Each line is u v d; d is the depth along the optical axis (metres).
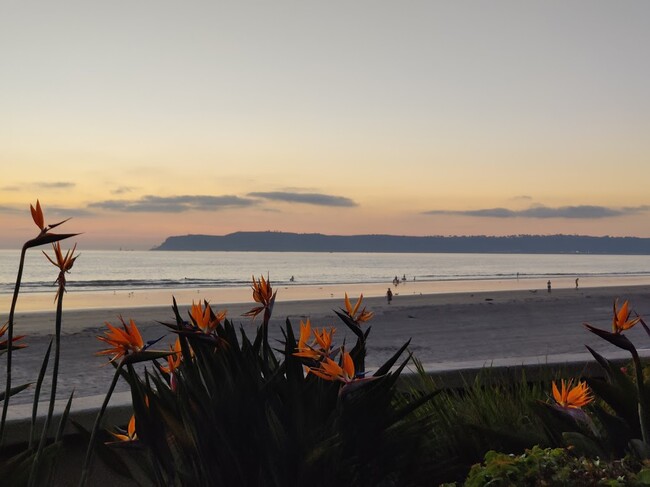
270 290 3.19
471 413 3.95
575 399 3.21
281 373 3.01
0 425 2.81
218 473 2.77
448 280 128.12
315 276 161.25
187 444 2.80
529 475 2.56
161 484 2.84
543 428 3.44
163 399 2.94
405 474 3.20
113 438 3.12
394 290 84.31
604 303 49.94
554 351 22.94
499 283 112.69
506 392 4.40
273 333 25.95
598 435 3.27
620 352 6.06
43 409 3.95
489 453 2.69
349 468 2.85
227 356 2.86
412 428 3.12
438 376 4.82
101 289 84.00
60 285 2.66
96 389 14.98
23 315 36.66
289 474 2.77
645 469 2.46
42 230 2.50
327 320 33.94
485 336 27.27
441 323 33.12
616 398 3.16
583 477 2.51
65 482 3.83
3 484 2.67
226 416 2.78
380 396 2.95
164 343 23.28
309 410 2.88
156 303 59.50
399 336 27.00
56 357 2.70
